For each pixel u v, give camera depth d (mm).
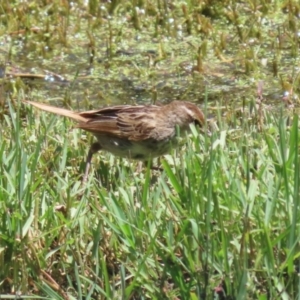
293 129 9969
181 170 10570
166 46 17703
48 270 9805
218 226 9391
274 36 17672
